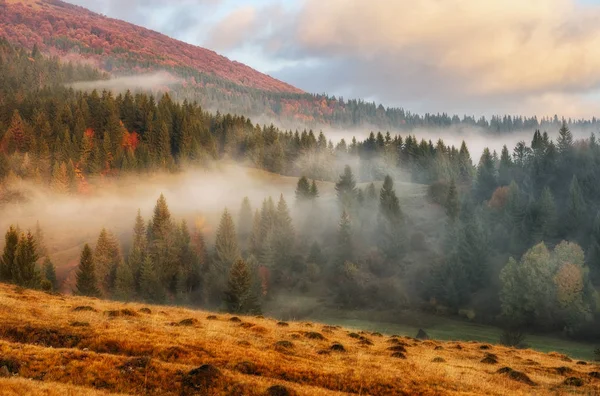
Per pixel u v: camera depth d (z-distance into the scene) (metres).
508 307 98.88
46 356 23.44
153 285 107.25
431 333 96.62
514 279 100.12
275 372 25.77
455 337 93.19
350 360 30.03
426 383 26.53
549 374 31.97
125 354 26.70
